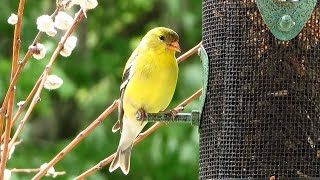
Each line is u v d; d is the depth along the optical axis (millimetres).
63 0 10844
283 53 11312
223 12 11570
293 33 11078
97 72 20578
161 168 19109
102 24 21906
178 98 18953
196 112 11680
